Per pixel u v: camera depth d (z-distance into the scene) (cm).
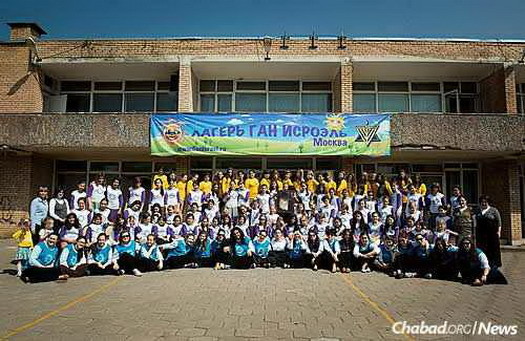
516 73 1614
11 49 1588
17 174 1547
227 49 1562
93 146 1442
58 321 579
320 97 1731
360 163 1648
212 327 553
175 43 1571
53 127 1450
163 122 1419
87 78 1741
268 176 1323
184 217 1133
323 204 1147
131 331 536
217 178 1316
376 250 980
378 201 1179
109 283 838
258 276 916
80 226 990
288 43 1560
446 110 1722
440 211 1057
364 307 664
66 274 875
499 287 824
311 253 1014
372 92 1733
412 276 921
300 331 540
